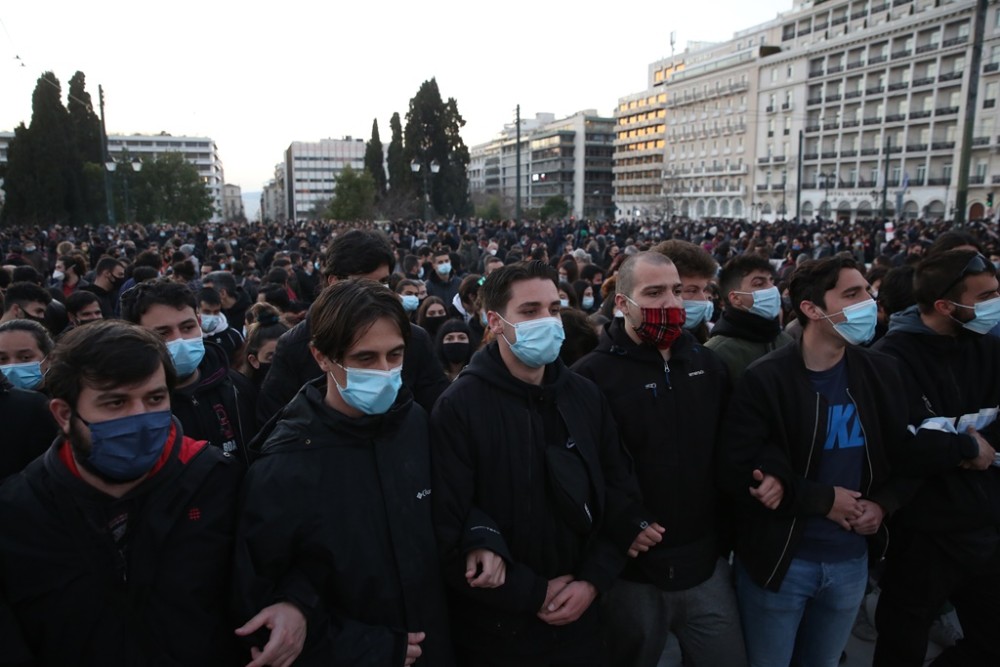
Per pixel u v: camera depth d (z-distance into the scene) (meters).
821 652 2.59
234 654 1.84
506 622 2.10
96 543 1.65
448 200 63.88
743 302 3.07
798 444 2.43
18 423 2.22
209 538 1.78
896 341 2.79
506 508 2.12
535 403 2.21
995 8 52.00
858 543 2.49
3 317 4.20
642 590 2.50
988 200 44.91
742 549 2.55
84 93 56.97
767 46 73.56
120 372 1.59
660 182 97.00
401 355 1.96
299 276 8.90
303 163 140.00
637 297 2.44
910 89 58.62
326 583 1.87
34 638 1.64
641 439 2.45
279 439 1.91
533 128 128.50
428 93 63.22
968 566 2.61
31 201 45.88
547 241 25.55
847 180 65.44
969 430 2.56
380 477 1.94
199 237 25.06
